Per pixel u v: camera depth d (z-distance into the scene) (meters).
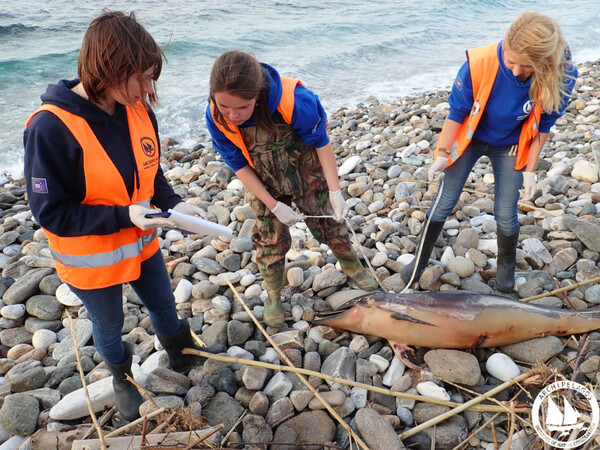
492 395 2.93
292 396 2.96
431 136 7.07
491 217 4.90
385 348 3.33
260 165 3.00
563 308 3.67
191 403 2.92
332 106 9.27
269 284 3.52
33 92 9.41
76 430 2.79
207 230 2.29
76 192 2.14
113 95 1.97
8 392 3.20
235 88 2.35
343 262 3.83
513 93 3.03
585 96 8.44
